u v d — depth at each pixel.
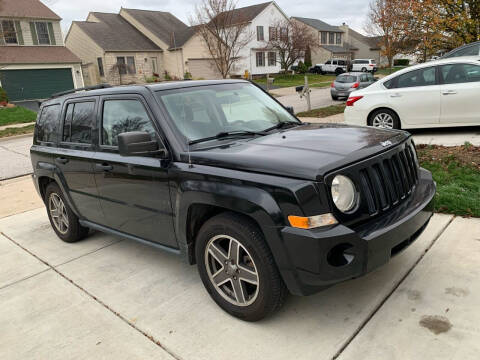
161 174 3.26
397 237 2.65
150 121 3.41
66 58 30.97
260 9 43.38
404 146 3.17
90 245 4.86
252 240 2.71
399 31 17.98
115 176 3.73
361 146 2.88
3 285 4.04
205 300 3.38
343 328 2.82
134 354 2.80
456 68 8.01
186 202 3.06
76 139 4.30
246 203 2.66
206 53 39.62
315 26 60.69
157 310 3.30
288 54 46.34
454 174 5.56
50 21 31.12
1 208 6.84
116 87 3.99
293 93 28.02
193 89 3.73
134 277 3.91
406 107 8.45
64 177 4.48
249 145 3.14
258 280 2.78
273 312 2.90
